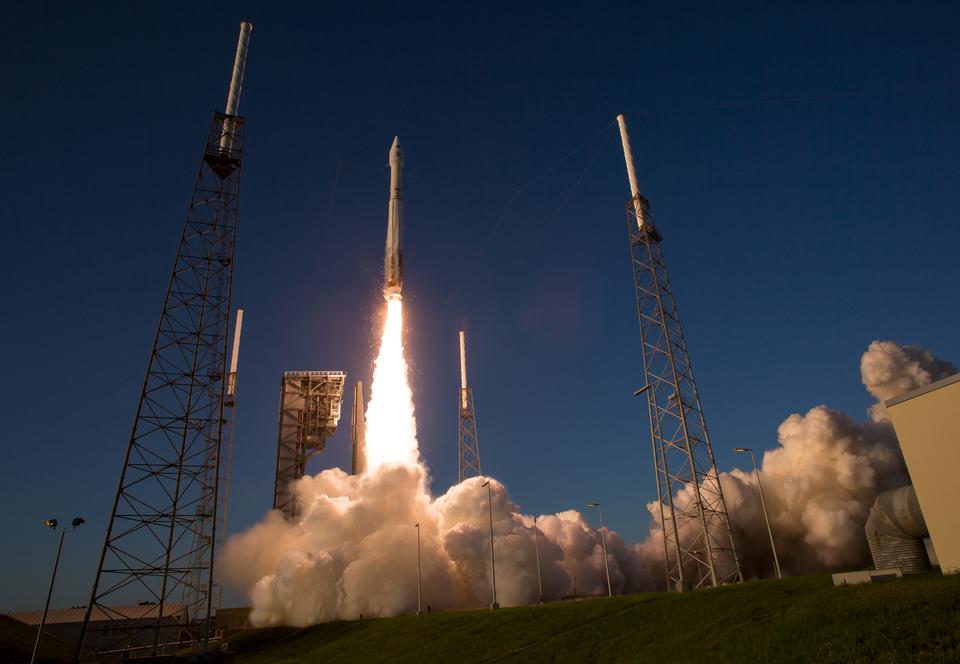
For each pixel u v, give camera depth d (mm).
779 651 32719
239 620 108312
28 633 106688
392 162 115750
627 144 91375
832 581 45844
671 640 42469
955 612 29500
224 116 85250
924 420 38375
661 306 81312
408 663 59375
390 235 113125
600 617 54031
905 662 26812
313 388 121250
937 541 37125
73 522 57688
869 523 49594
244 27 90750
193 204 81188
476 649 56406
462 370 118875
